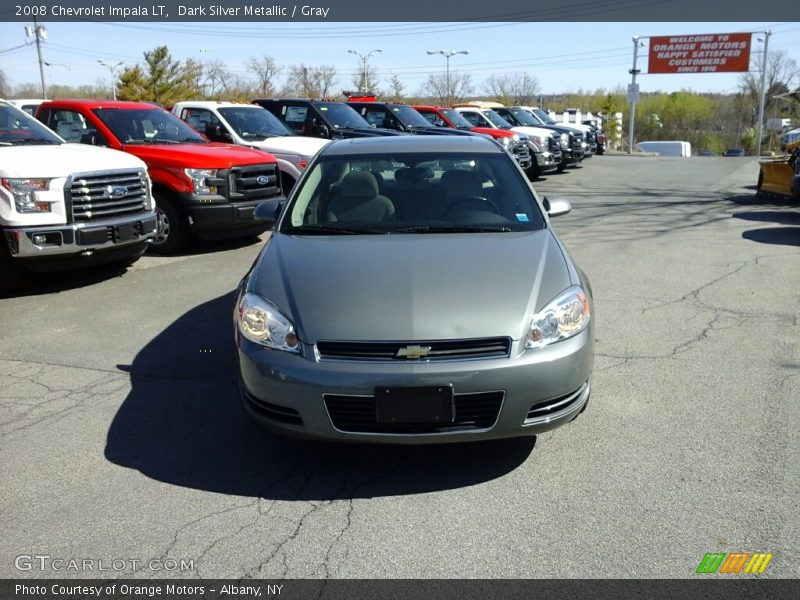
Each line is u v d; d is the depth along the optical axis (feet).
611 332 18.37
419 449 12.29
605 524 9.95
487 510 10.39
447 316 10.81
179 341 18.13
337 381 10.45
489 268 12.07
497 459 11.87
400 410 10.39
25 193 21.11
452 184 15.38
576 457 11.88
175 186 28.09
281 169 35.83
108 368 16.33
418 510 10.44
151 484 11.25
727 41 155.84
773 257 27.17
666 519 10.03
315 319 10.94
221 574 9.04
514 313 10.96
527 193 15.38
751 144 228.43
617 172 68.39
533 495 10.76
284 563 9.24
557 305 11.34
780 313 19.84
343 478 11.41
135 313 20.59
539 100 239.30
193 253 29.50
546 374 10.72
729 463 11.56
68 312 20.79
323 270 12.16
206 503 10.70
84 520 10.25
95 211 22.53
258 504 10.66
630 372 15.60
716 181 58.59
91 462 11.97
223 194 28.50
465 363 10.45
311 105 46.65
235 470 11.70
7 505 10.65
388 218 14.52
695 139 288.92
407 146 16.70
